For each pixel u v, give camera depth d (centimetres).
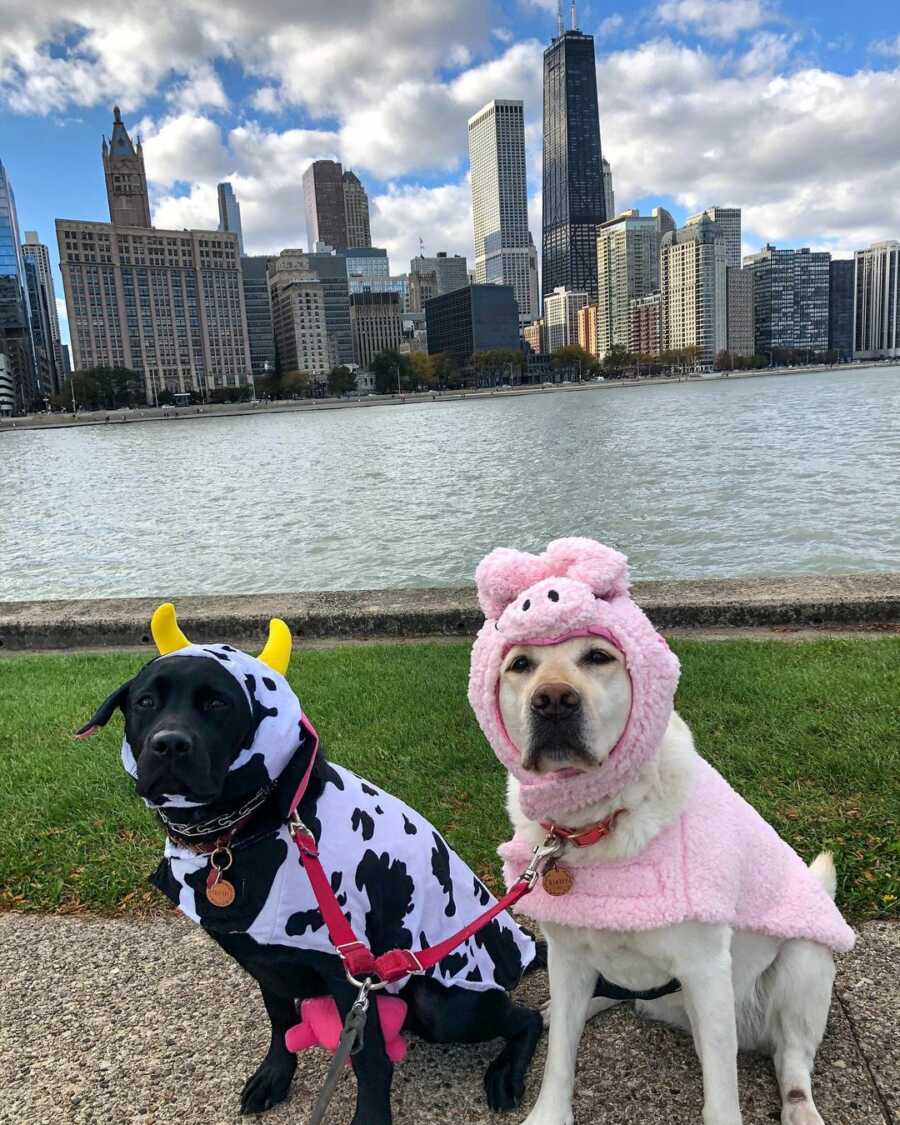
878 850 345
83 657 743
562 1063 225
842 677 535
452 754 464
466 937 217
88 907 354
